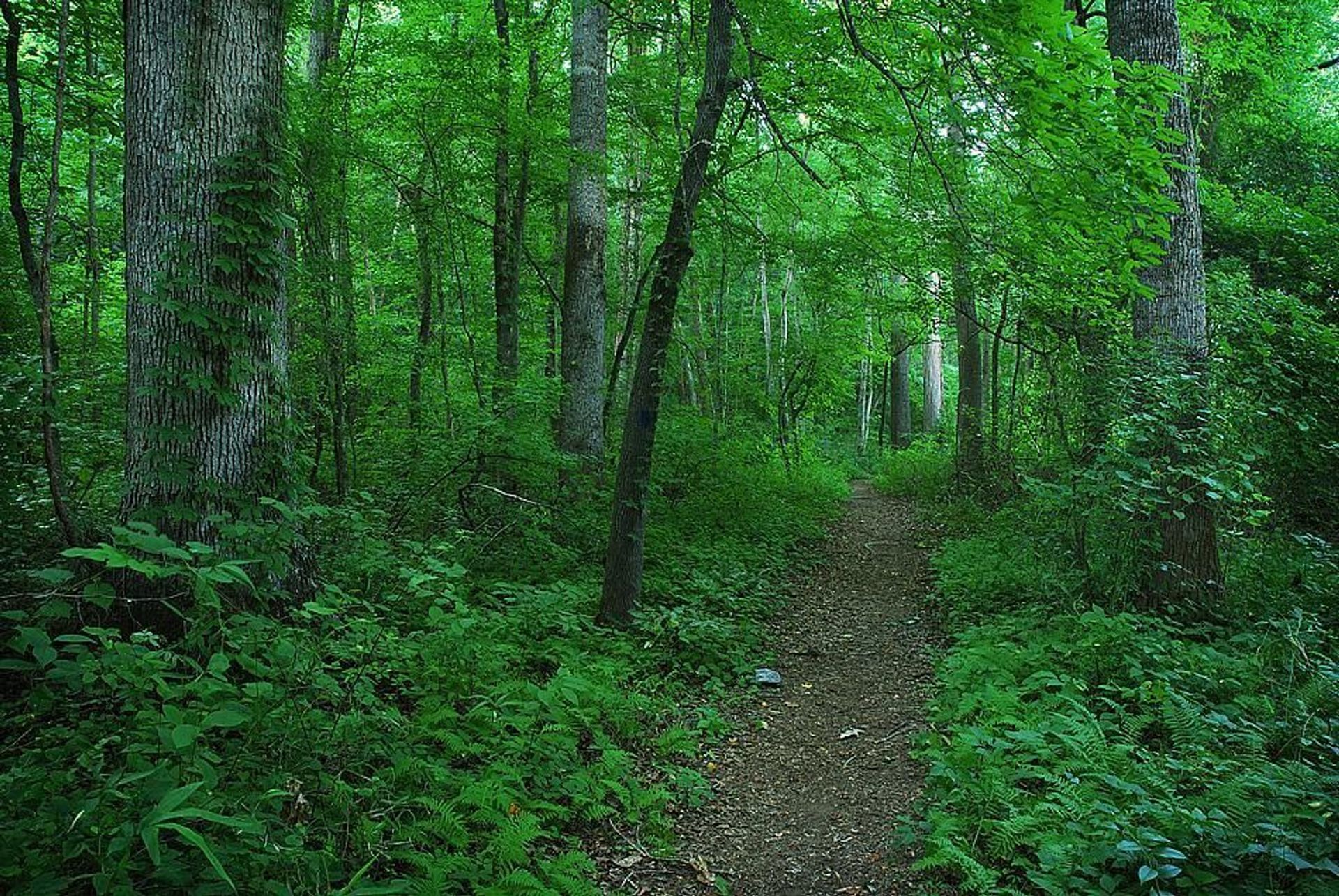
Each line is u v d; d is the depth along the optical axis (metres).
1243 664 5.66
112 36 7.48
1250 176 14.59
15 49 5.91
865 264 12.54
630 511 7.36
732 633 7.65
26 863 2.60
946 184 6.22
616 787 4.37
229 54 5.21
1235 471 6.70
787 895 3.77
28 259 5.78
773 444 20.09
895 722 6.02
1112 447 6.75
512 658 5.71
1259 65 13.33
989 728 5.01
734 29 8.45
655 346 7.31
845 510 17.45
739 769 5.27
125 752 3.02
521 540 8.78
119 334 11.98
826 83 8.53
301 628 4.71
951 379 39.44
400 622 6.08
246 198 5.20
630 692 5.76
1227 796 3.53
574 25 11.05
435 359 10.84
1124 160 5.35
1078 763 4.21
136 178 5.13
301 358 8.98
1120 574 6.85
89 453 7.11
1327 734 4.48
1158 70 5.31
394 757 3.96
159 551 2.88
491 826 3.89
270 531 4.77
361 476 10.21
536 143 10.45
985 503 13.92
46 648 2.96
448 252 11.91
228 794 3.10
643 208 14.69
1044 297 8.41
